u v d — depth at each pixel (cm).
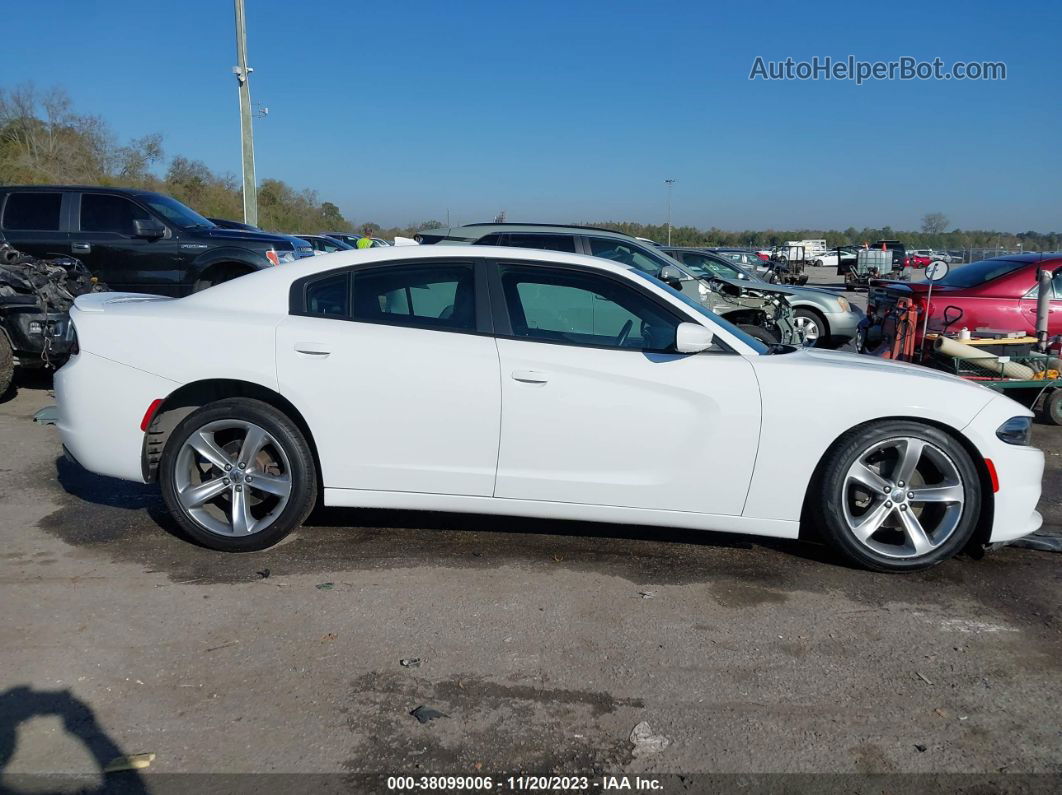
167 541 436
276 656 322
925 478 418
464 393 400
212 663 316
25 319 706
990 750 275
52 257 965
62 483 529
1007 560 438
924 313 820
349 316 417
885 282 973
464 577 399
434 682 307
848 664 327
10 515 469
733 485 402
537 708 292
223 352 407
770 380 399
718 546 448
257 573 398
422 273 421
